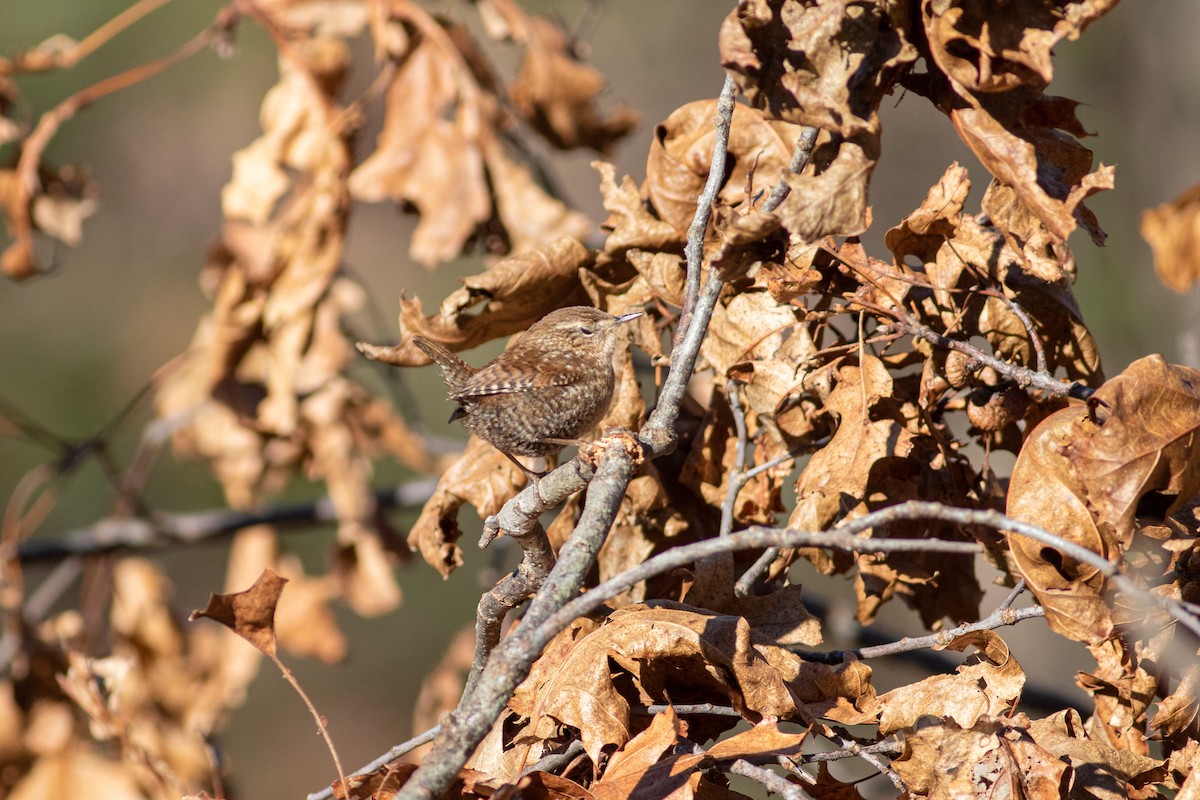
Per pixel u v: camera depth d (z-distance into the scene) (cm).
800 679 620
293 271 1088
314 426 1230
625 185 753
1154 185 1755
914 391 696
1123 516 550
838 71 581
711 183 629
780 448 719
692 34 2491
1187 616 447
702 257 667
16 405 2316
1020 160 597
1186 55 1752
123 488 1321
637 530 730
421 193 1075
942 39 582
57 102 2419
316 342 1163
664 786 548
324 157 1087
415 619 2473
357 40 2219
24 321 2419
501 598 625
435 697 1252
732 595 673
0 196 1154
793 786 550
